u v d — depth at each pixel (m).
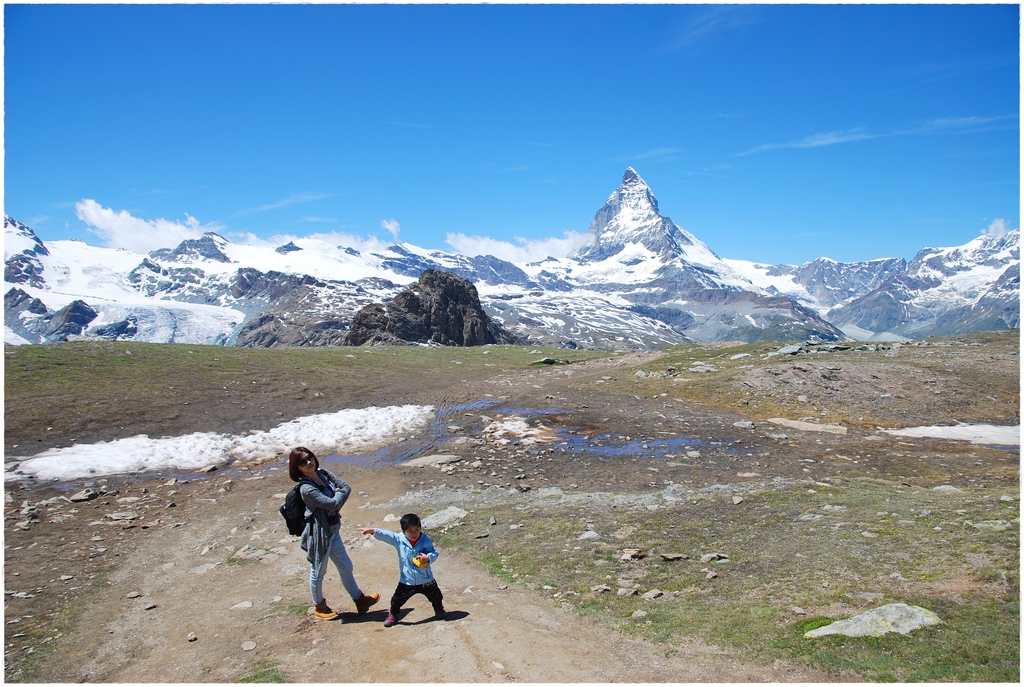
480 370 50.03
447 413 31.78
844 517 13.79
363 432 27.45
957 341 46.56
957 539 11.27
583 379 43.72
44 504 17.11
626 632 9.11
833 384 33.78
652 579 11.09
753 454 23.41
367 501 18.33
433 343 144.62
